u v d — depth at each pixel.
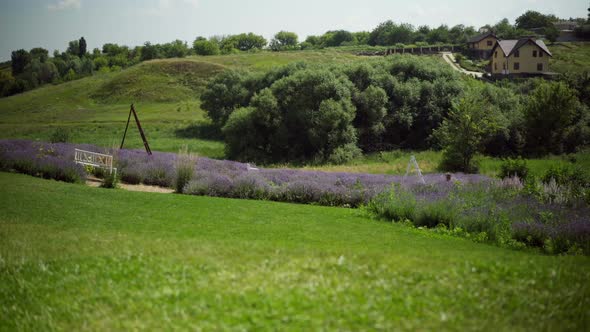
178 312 6.72
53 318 6.91
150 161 27.73
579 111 53.72
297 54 134.12
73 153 27.78
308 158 53.25
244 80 74.94
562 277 7.90
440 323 6.15
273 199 22.16
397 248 11.98
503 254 10.82
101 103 103.00
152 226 14.28
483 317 6.39
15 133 68.19
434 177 26.27
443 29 162.38
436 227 15.99
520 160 29.47
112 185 23.08
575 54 109.62
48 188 19.91
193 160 24.52
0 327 6.79
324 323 6.16
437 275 7.77
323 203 21.45
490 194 19.03
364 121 57.75
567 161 43.53
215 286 7.49
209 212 17.17
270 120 56.59
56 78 162.00
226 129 57.22
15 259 9.66
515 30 141.50
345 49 149.25
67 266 8.95
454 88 59.56
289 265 8.38
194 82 108.69
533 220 14.90
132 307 7.00
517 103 58.44
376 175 27.12
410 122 57.34
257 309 6.65
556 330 6.07
